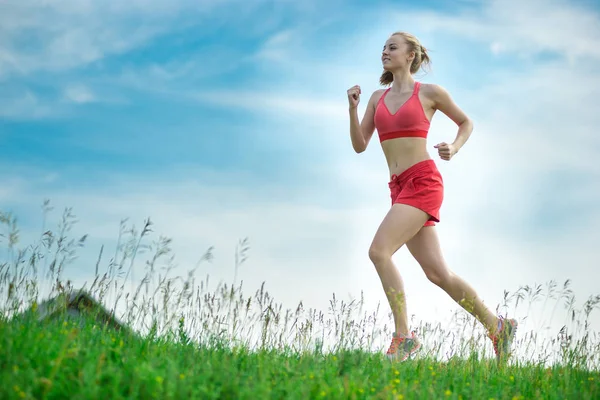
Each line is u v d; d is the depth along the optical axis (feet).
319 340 15.85
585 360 16.80
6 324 13.20
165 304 14.82
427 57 19.17
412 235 17.72
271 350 15.42
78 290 15.35
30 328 13.30
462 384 14.16
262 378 11.96
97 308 15.26
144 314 14.85
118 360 12.17
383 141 18.57
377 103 19.33
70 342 12.66
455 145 18.19
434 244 18.48
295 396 11.37
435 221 18.39
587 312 16.88
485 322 18.39
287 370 13.04
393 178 18.38
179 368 12.33
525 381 15.52
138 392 10.58
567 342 16.93
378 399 11.91
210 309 15.10
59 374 10.91
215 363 12.93
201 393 10.94
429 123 18.47
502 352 17.33
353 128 19.13
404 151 18.13
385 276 17.26
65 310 14.84
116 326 15.30
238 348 15.12
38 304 14.73
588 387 15.44
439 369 15.83
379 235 17.48
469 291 18.39
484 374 15.74
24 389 10.24
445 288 18.61
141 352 13.29
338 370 13.52
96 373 11.00
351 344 15.85
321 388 11.73
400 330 16.98
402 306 16.97
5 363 11.30
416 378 14.20
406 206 17.62
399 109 18.26
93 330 14.49
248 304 15.25
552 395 14.47
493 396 13.87
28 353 11.69
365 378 13.12
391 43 18.83
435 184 17.88
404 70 18.84
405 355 16.69
